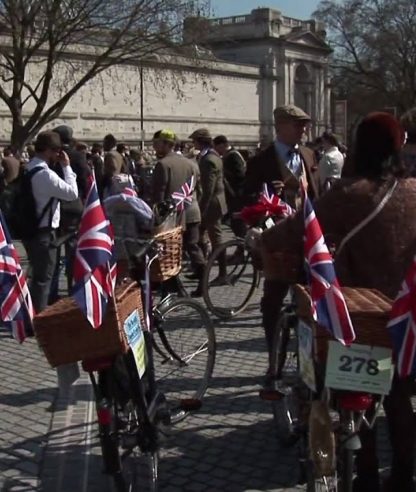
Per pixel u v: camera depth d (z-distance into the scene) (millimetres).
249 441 5078
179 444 5043
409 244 3674
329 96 72562
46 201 7520
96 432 5301
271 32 65375
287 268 4352
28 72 34031
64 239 6488
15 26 24172
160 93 49844
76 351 3584
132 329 3895
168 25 25328
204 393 5820
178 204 6336
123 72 44844
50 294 8562
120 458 3879
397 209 3691
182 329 5832
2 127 36094
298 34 67250
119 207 6383
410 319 3170
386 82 61875
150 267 4965
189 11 25578
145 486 4352
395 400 3674
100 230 3484
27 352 7434
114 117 46000
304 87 69562
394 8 59719
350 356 3285
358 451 3760
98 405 3830
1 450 5016
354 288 3678
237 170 11961
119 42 25750
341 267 3770
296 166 6219
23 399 6008
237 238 9523
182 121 53156
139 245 5027
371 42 60562
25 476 4633
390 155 3785
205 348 5914
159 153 9586
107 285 3508
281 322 4750
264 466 4695
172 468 4684
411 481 3783
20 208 7508
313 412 3355
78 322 3559
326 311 3203
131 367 3910
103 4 24266
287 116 6102
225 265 9133
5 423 5496
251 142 62469
